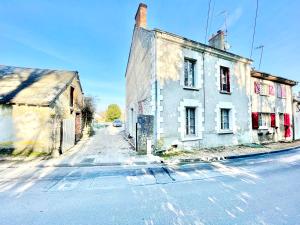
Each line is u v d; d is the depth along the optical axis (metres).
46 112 9.88
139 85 13.00
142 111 12.02
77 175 6.25
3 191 4.79
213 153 10.00
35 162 7.88
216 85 12.27
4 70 14.23
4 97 9.80
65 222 3.27
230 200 4.23
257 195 4.54
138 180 5.74
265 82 15.98
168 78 10.23
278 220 3.37
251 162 8.45
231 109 13.07
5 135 9.53
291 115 18.23
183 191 4.80
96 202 4.11
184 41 10.85
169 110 10.12
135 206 3.92
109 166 7.53
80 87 17.92
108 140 15.84
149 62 10.58
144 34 11.77
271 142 15.48
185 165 7.78
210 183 5.45
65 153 9.94
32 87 11.45
